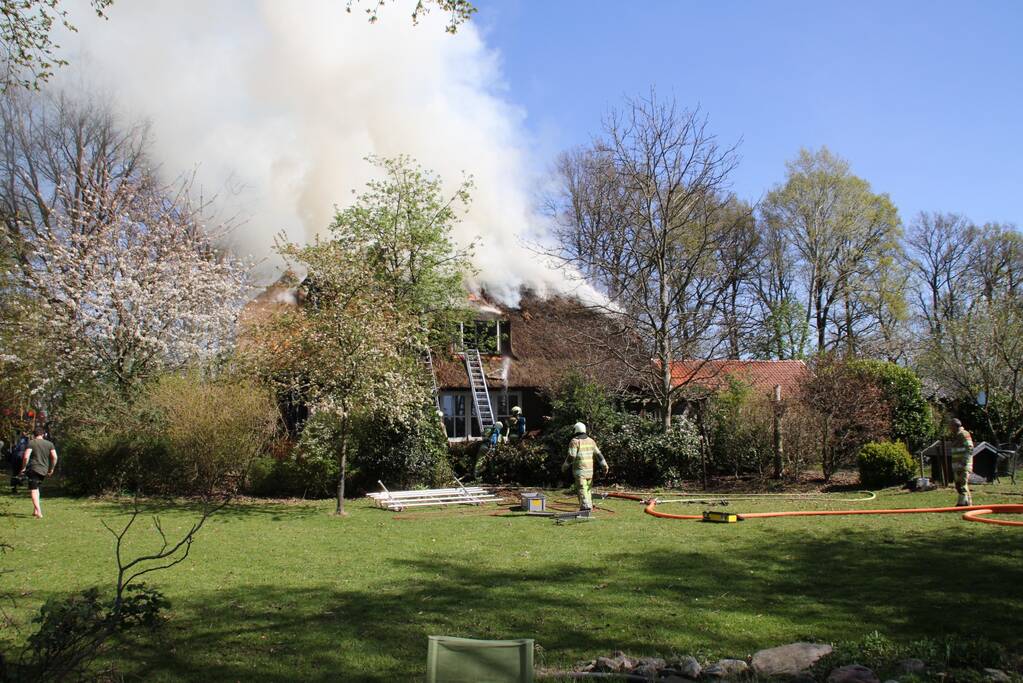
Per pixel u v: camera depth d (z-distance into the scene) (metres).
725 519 13.99
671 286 24.09
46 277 22.81
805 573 9.35
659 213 22.89
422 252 25.89
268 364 18.47
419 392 17.72
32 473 14.85
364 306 16.12
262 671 6.10
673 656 6.24
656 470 21.05
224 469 18.38
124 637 6.94
